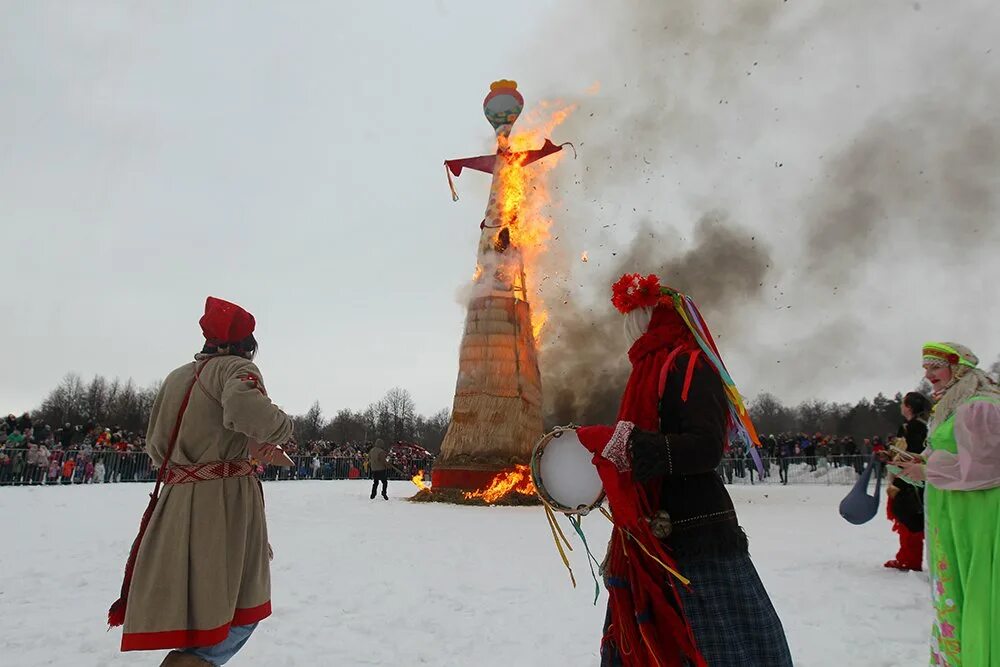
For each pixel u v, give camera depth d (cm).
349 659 481
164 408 354
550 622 593
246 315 382
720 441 269
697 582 269
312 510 1611
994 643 351
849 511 566
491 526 1388
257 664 462
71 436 2505
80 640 504
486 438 2244
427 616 609
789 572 828
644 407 286
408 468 4897
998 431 360
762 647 266
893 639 534
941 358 409
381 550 995
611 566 292
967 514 372
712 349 293
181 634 318
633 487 272
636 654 272
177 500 336
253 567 350
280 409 352
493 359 2325
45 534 1014
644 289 307
